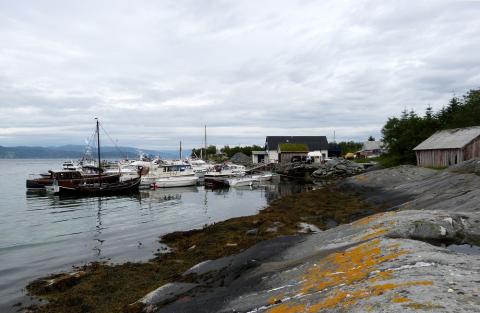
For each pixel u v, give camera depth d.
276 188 55.16
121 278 15.02
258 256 13.94
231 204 39.44
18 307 13.13
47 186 50.97
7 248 21.45
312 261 10.81
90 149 81.50
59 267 17.70
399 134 57.44
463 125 48.84
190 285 12.60
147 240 22.88
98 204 40.06
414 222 12.10
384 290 6.43
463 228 12.25
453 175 28.83
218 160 113.75
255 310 8.30
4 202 41.88
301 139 99.06
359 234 12.80
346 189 39.28
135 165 69.00
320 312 6.55
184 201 42.31
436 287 6.05
